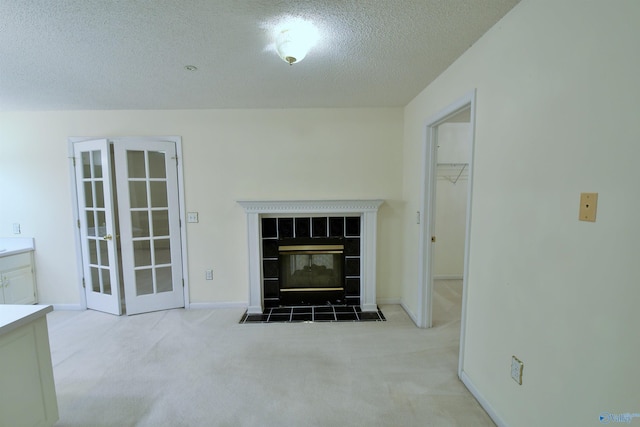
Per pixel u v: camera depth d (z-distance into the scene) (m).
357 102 2.97
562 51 1.17
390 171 3.22
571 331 1.15
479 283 1.79
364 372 2.10
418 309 2.81
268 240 3.24
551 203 1.24
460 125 4.05
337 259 3.42
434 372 2.10
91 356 2.32
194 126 3.11
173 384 1.98
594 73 1.04
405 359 2.26
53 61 1.95
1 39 1.65
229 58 1.95
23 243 3.18
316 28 1.60
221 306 3.28
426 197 2.67
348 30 1.62
